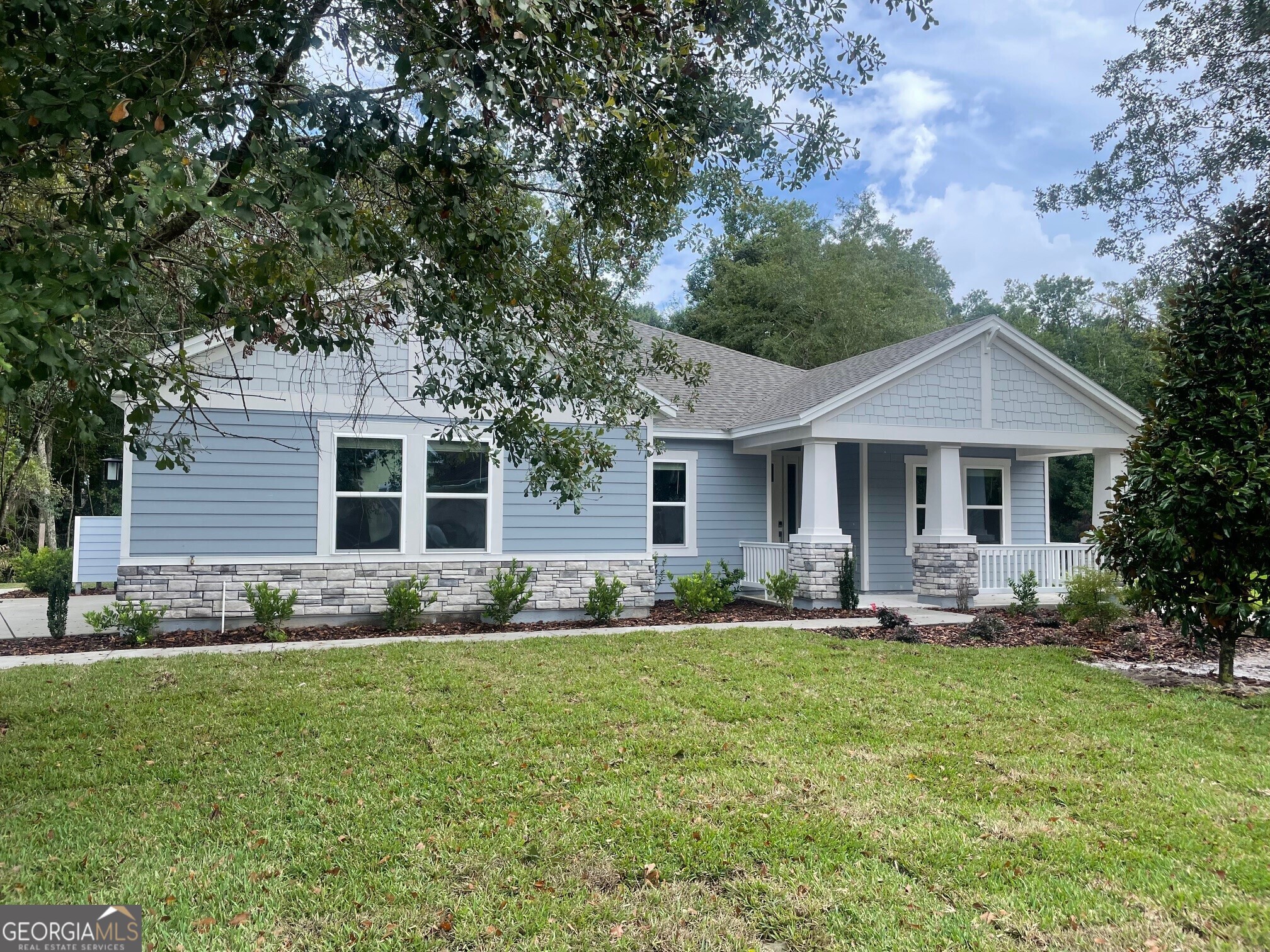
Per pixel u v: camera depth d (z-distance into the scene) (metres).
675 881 3.88
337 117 3.81
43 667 8.45
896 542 17.16
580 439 6.36
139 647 9.82
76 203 3.26
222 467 10.98
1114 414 15.56
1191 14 17.31
